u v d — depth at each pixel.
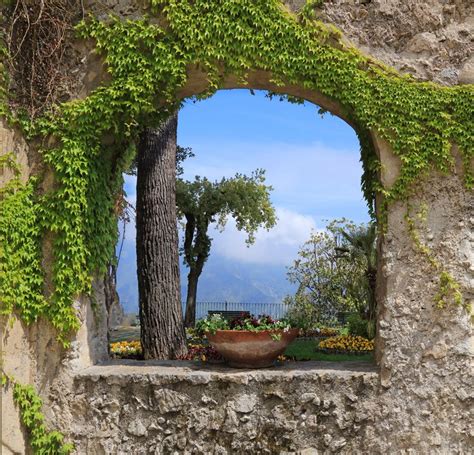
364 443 3.52
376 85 3.69
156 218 7.46
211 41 3.72
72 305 3.71
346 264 13.82
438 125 3.63
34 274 3.69
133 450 3.62
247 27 3.72
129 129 3.79
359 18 3.80
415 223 3.63
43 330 3.73
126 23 3.76
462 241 3.56
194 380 3.61
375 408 3.54
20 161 3.71
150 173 7.58
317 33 3.72
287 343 3.82
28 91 3.78
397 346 3.57
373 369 3.72
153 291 7.33
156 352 7.23
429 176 3.64
